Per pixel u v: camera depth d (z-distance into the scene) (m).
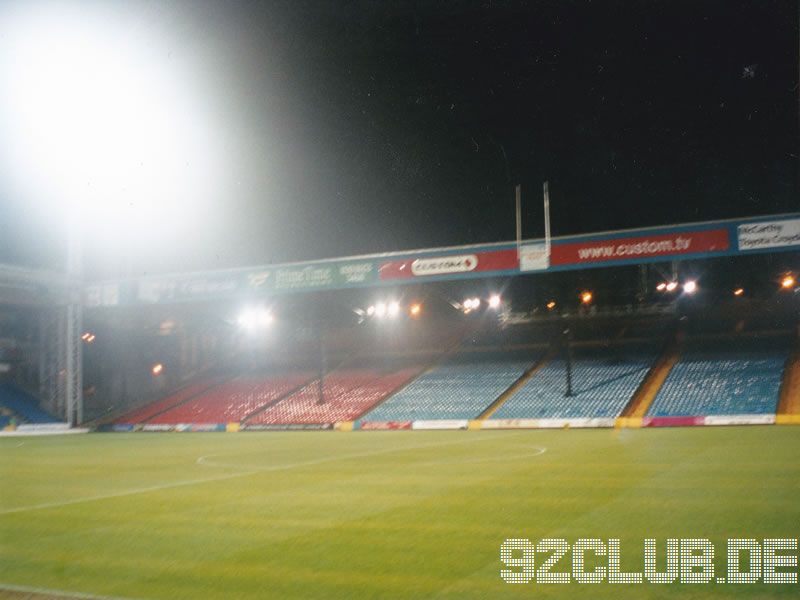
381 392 40.72
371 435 30.73
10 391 41.69
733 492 11.18
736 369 35.38
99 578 7.09
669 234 28.36
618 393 34.91
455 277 31.30
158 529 9.48
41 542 8.91
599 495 11.22
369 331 50.94
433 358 45.50
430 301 50.44
